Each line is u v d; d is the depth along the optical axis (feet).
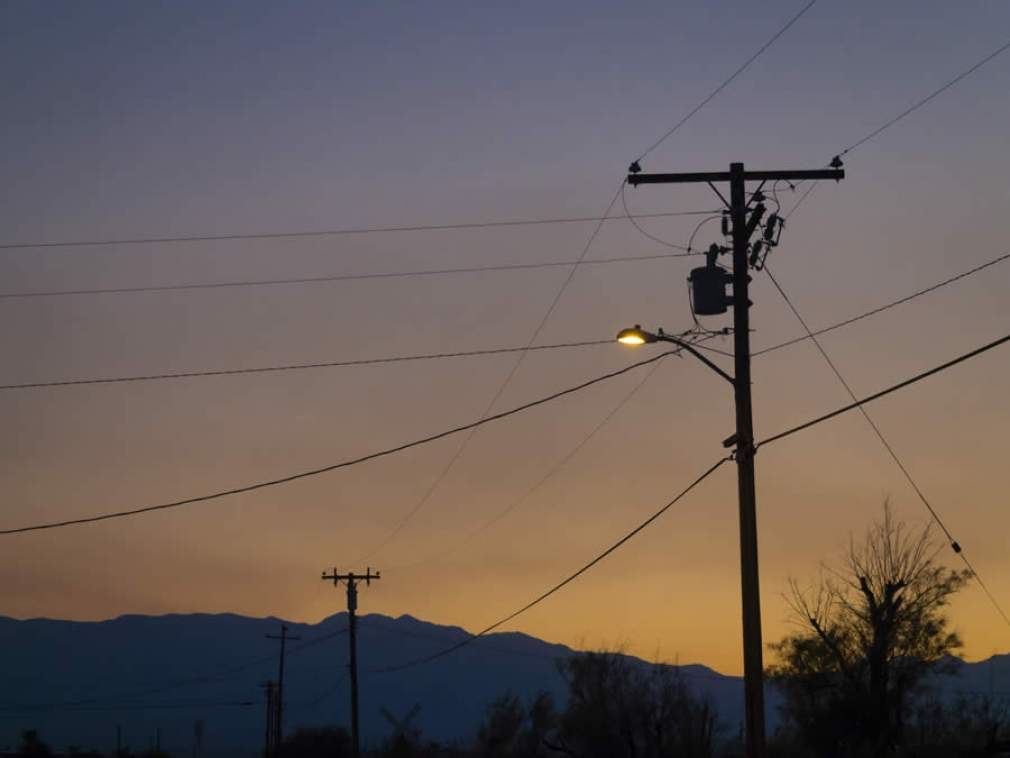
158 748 430.20
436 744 295.89
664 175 79.05
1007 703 144.05
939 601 137.08
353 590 225.35
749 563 73.31
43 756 381.40
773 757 148.15
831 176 78.07
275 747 309.83
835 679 139.33
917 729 139.54
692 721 181.06
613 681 184.24
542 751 209.46
